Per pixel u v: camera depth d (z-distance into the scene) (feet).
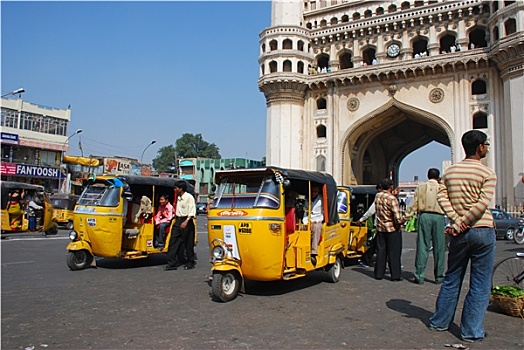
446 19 85.56
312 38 98.48
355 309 18.06
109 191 28.78
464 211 14.06
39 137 107.76
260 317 16.61
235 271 19.88
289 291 21.76
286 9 98.89
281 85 95.14
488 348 13.33
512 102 74.02
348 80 91.91
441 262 24.39
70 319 16.14
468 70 82.28
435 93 84.69
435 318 15.10
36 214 50.70
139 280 24.54
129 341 13.65
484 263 13.92
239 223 19.77
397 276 25.08
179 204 28.76
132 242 29.96
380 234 25.84
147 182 30.30
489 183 13.70
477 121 83.20
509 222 58.13
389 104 88.22
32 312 17.08
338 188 30.60
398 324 15.81
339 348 13.16
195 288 22.25
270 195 20.17
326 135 94.89
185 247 29.14
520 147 72.18
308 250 22.27
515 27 75.31
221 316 16.71
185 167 175.73
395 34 90.43
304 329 15.07
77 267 27.94
